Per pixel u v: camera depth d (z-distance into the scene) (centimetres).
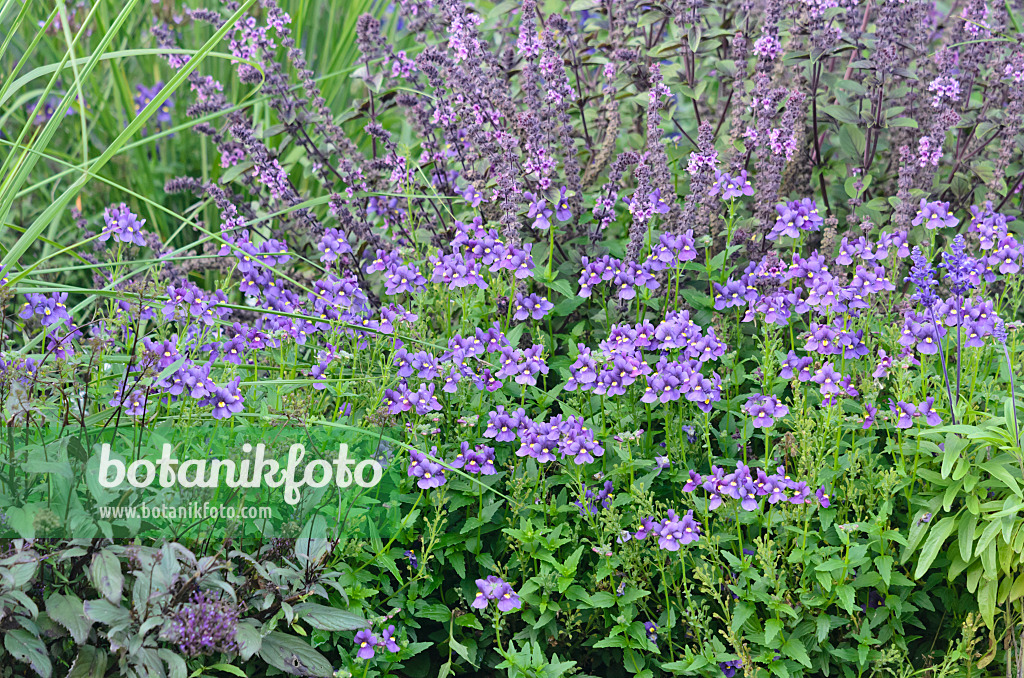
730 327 161
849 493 146
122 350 157
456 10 167
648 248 163
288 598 143
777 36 165
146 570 139
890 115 170
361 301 158
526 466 152
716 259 163
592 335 163
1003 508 144
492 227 165
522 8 166
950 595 149
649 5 171
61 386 146
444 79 168
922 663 150
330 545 145
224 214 169
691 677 147
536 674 145
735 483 145
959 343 148
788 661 146
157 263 162
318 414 154
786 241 161
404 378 152
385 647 145
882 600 148
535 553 148
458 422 151
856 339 150
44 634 140
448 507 152
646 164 165
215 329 157
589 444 147
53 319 154
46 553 140
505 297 160
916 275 148
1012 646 147
